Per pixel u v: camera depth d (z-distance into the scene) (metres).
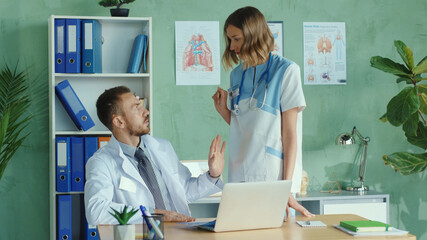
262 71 2.62
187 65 4.52
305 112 4.66
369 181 4.75
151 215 1.98
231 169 2.69
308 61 4.66
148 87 4.21
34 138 4.38
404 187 4.80
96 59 4.14
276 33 4.62
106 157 2.49
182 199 2.63
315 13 4.67
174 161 2.76
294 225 2.29
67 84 4.10
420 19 4.81
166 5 4.50
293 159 2.53
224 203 2.09
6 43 4.35
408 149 4.80
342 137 4.52
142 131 2.58
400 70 4.13
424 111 4.29
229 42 2.64
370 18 4.75
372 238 2.02
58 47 4.07
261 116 2.58
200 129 4.54
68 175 4.04
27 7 4.37
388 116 4.02
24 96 4.28
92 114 4.37
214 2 4.55
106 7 4.43
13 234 4.38
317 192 4.50
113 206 2.29
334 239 2.00
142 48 4.23
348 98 4.72
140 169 2.61
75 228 4.10
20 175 4.38
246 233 2.13
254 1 4.59
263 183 2.13
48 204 4.41
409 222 4.81
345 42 4.71
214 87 4.55
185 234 2.12
